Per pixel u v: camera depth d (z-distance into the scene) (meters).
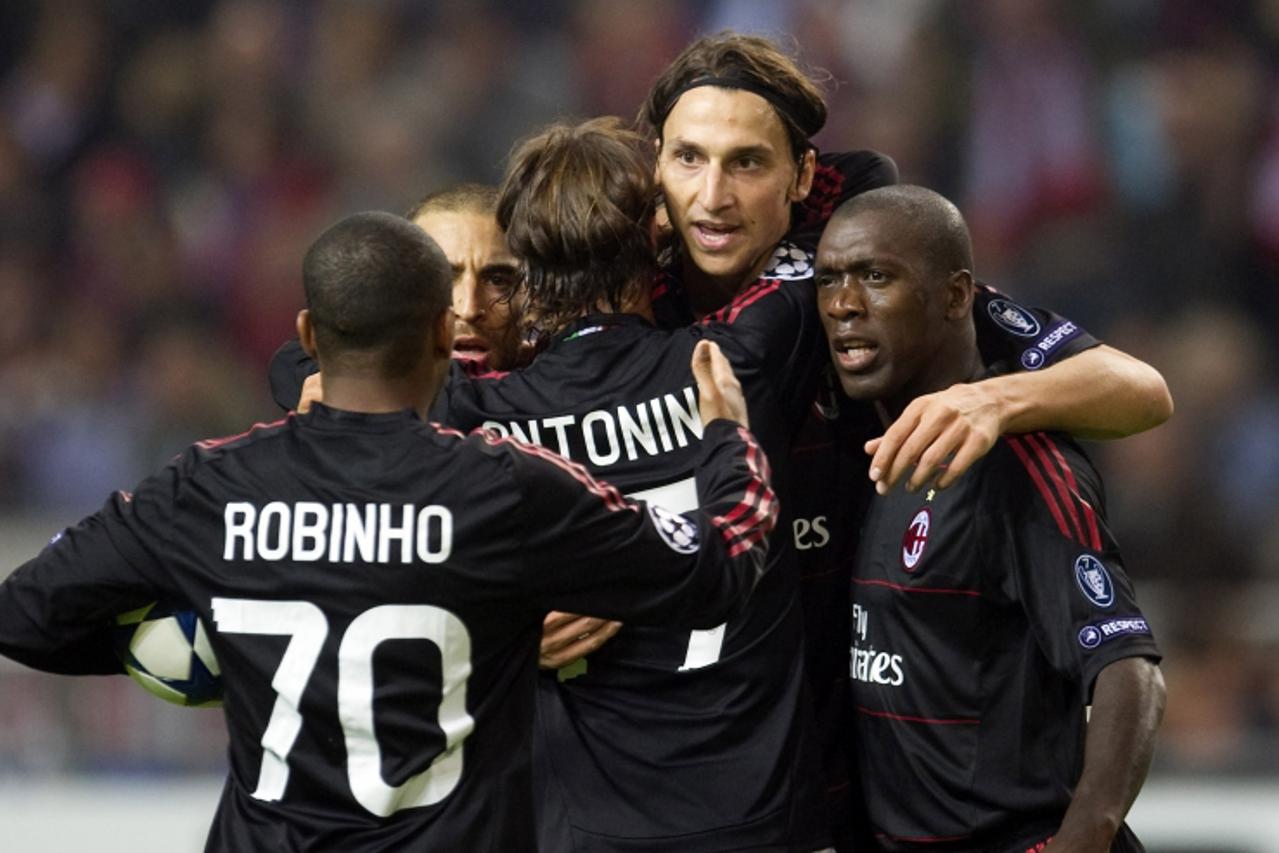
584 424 12.02
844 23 38.56
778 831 11.92
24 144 39.88
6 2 40.91
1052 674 12.03
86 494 34.78
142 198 39.22
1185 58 37.84
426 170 38.78
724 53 12.53
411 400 10.91
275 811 10.48
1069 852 10.88
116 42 40.81
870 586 12.42
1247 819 22.16
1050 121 36.50
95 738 23.53
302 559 10.47
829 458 13.09
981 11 37.34
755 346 12.20
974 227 36.28
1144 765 11.16
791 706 12.18
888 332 11.88
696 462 11.83
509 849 10.62
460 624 10.48
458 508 10.46
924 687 12.09
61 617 10.70
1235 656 26.19
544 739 12.34
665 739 12.03
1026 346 12.66
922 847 12.24
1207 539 28.70
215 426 35.44
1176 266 35.59
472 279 13.83
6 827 22.97
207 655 11.02
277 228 38.41
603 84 39.19
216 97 40.28
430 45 40.53
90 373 36.78
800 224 13.16
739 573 10.81
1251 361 34.19
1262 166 36.59
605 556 10.55
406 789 10.38
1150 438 30.17
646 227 12.56
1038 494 11.74
